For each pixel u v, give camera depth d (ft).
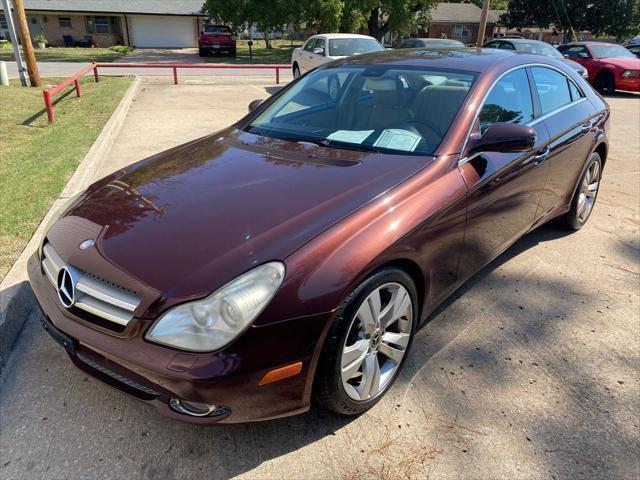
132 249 6.75
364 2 81.25
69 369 8.62
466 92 9.78
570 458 7.12
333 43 42.34
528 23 141.59
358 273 6.71
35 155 20.42
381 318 7.58
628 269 12.72
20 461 6.88
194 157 9.67
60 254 7.26
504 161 9.81
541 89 12.08
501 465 6.98
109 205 8.00
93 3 124.16
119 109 31.07
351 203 7.40
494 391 8.38
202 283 6.12
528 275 12.31
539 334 9.96
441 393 8.30
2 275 10.40
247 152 9.55
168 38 129.08
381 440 7.36
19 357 8.87
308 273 6.42
